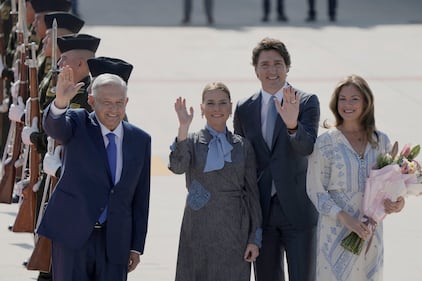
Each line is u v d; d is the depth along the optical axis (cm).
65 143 2334
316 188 2395
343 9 9056
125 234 2353
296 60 6562
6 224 3522
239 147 2494
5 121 4062
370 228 2353
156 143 4616
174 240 3394
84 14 8512
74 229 2312
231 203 2475
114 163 2347
